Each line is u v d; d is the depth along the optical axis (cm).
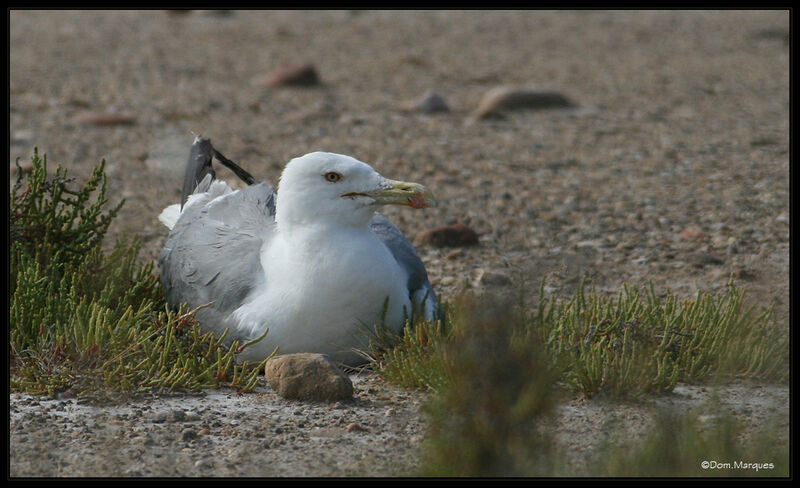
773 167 1859
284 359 966
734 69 2892
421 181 1800
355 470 784
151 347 1006
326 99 2484
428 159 1945
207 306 1059
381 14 3984
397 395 960
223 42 3319
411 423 884
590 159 1953
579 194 1716
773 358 1007
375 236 1050
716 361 1008
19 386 961
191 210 1203
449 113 2355
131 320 1029
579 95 2558
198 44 3269
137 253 1230
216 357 1016
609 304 1083
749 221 1547
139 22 3681
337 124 2231
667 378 969
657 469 738
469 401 720
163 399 947
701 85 2667
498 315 739
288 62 2973
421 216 1600
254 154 1964
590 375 948
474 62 3028
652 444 757
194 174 1302
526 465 712
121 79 2661
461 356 748
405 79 2759
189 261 1098
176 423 886
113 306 1122
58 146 1952
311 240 1009
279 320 1013
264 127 2189
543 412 735
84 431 865
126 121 2155
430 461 734
